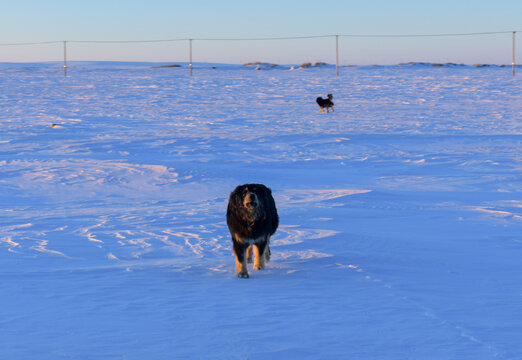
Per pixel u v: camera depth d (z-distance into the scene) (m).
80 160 26.31
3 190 19.70
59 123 46.03
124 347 4.67
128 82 102.38
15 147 32.25
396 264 8.16
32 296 6.36
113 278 7.38
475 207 14.53
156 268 8.16
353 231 10.98
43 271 7.88
